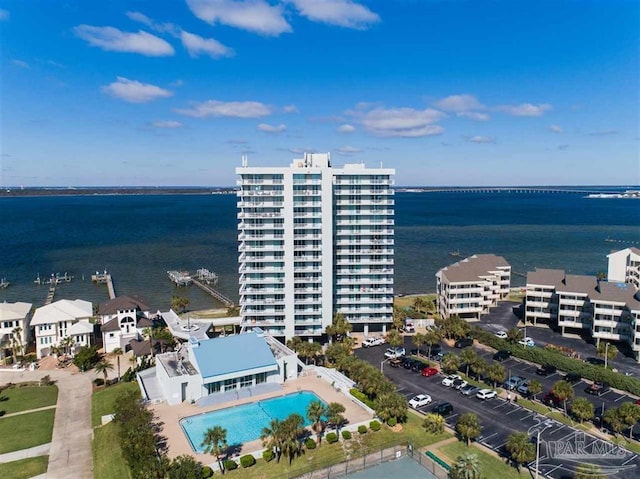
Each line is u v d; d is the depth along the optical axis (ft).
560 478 211.61
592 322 401.08
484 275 479.41
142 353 365.40
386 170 414.21
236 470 216.95
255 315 399.85
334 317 405.59
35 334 391.45
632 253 482.69
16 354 376.48
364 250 418.31
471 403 287.89
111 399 300.20
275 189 392.27
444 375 331.16
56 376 348.79
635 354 360.28
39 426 272.31
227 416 269.85
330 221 395.75
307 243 397.19
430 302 497.46
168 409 277.23
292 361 320.29
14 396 314.14
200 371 288.51
